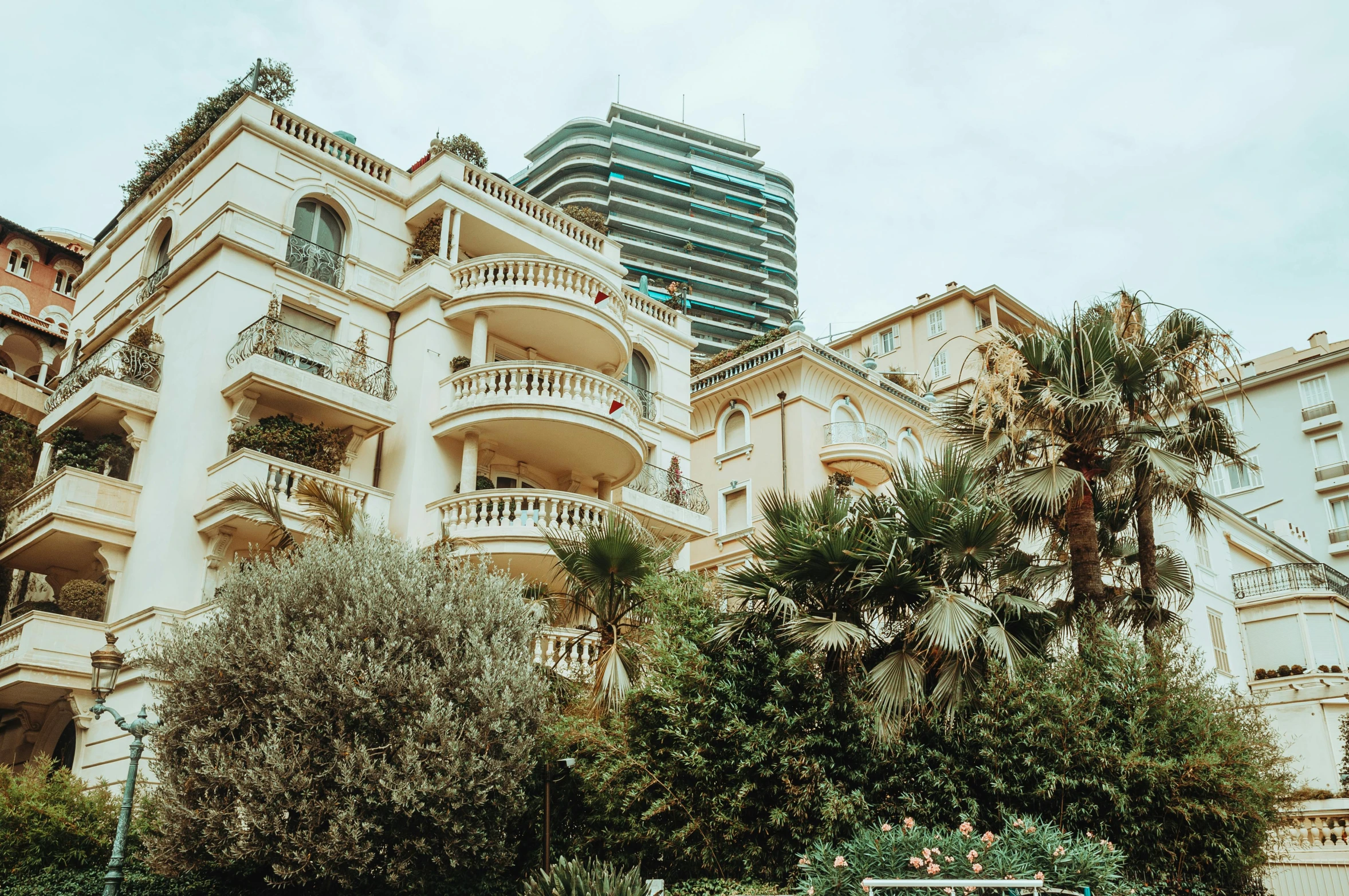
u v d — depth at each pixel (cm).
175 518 1806
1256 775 1263
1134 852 1216
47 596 2244
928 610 1184
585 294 2302
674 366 2831
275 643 1216
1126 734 1242
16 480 2339
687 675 1246
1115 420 1493
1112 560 1766
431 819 1188
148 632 1683
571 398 2100
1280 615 3244
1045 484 1438
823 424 3064
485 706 1238
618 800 1286
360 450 2103
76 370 2211
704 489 3181
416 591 1309
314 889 1224
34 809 1305
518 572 1977
